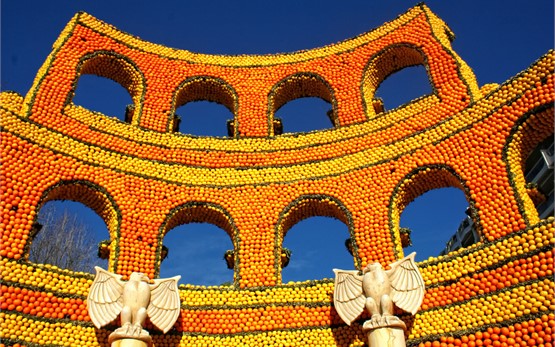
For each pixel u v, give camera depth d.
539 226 12.55
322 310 13.64
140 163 16.42
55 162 15.05
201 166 17.02
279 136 18.03
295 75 19.61
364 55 19.36
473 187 14.27
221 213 16.05
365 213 15.29
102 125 16.78
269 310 13.79
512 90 14.92
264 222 15.76
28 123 15.29
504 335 11.73
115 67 18.86
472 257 13.08
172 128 18.19
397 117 17.08
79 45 18.09
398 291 12.63
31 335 12.12
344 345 13.04
